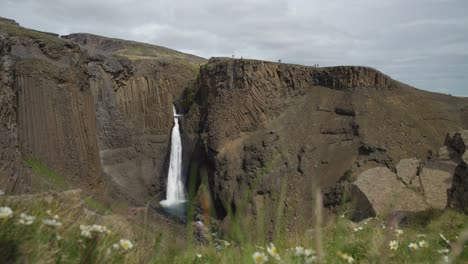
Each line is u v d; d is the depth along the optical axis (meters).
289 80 81.00
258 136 73.12
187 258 3.61
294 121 76.06
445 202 19.05
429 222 12.47
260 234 3.24
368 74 79.31
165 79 95.00
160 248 3.72
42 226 3.16
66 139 52.25
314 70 82.38
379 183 21.59
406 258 5.16
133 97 87.94
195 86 91.06
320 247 2.24
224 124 75.31
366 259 4.94
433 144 69.62
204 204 3.09
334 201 55.06
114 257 3.35
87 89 60.56
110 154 79.56
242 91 77.50
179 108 94.56
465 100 90.06
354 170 61.72
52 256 2.96
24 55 50.72
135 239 3.82
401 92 80.88
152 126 90.06
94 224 3.64
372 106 74.75
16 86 45.69
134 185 80.62
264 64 79.12
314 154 68.75
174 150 88.06
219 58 86.94
